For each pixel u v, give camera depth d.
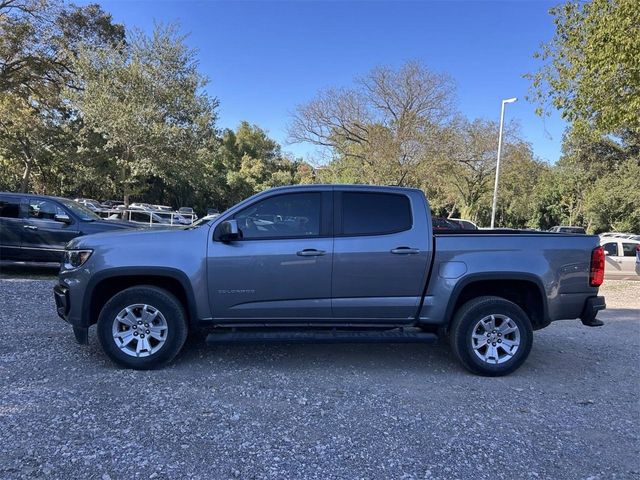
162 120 22.44
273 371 5.00
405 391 4.57
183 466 3.16
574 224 55.50
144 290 4.84
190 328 5.26
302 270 4.87
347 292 4.92
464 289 5.16
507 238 5.06
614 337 7.04
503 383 4.88
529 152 39.66
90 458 3.20
